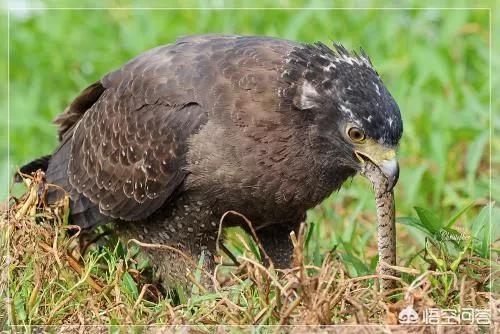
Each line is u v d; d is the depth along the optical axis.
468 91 15.88
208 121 11.02
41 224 11.52
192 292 11.02
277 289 9.83
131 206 11.73
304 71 10.80
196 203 11.30
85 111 12.77
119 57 17.77
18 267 10.99
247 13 17.88
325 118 10.74
